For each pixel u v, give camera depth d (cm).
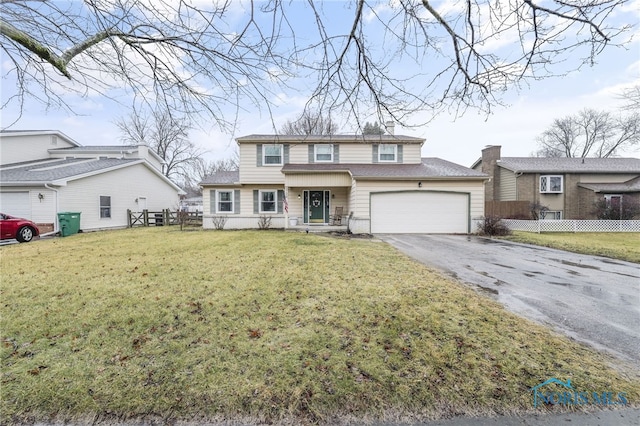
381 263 628
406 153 1512
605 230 1399
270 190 1536
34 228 1106
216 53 288
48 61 250
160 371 246
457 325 323
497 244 975
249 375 239
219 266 602
